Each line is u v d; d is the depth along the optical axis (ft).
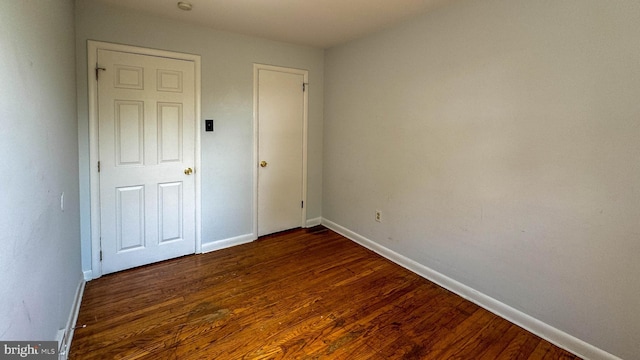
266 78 11.15
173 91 9.32
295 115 12.08
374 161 10.50
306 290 8.14
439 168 8.36
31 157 4.05
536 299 6.54
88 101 8.07
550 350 6.09
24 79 3.83
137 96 8.77
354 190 11.50
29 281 3.94
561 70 5.88
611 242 5.46
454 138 7.91
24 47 3.85
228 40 10.15
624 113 5.19
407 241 9.49
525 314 6.73
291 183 12.39
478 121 7.34
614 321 5.50
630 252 5.26
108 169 8.54
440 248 8.50
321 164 13.11
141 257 9.32
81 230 8.21
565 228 6.02
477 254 7.60
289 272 9.14
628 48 5.09
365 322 6.85
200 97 9.81
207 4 8.02
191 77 9.58
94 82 8.11
